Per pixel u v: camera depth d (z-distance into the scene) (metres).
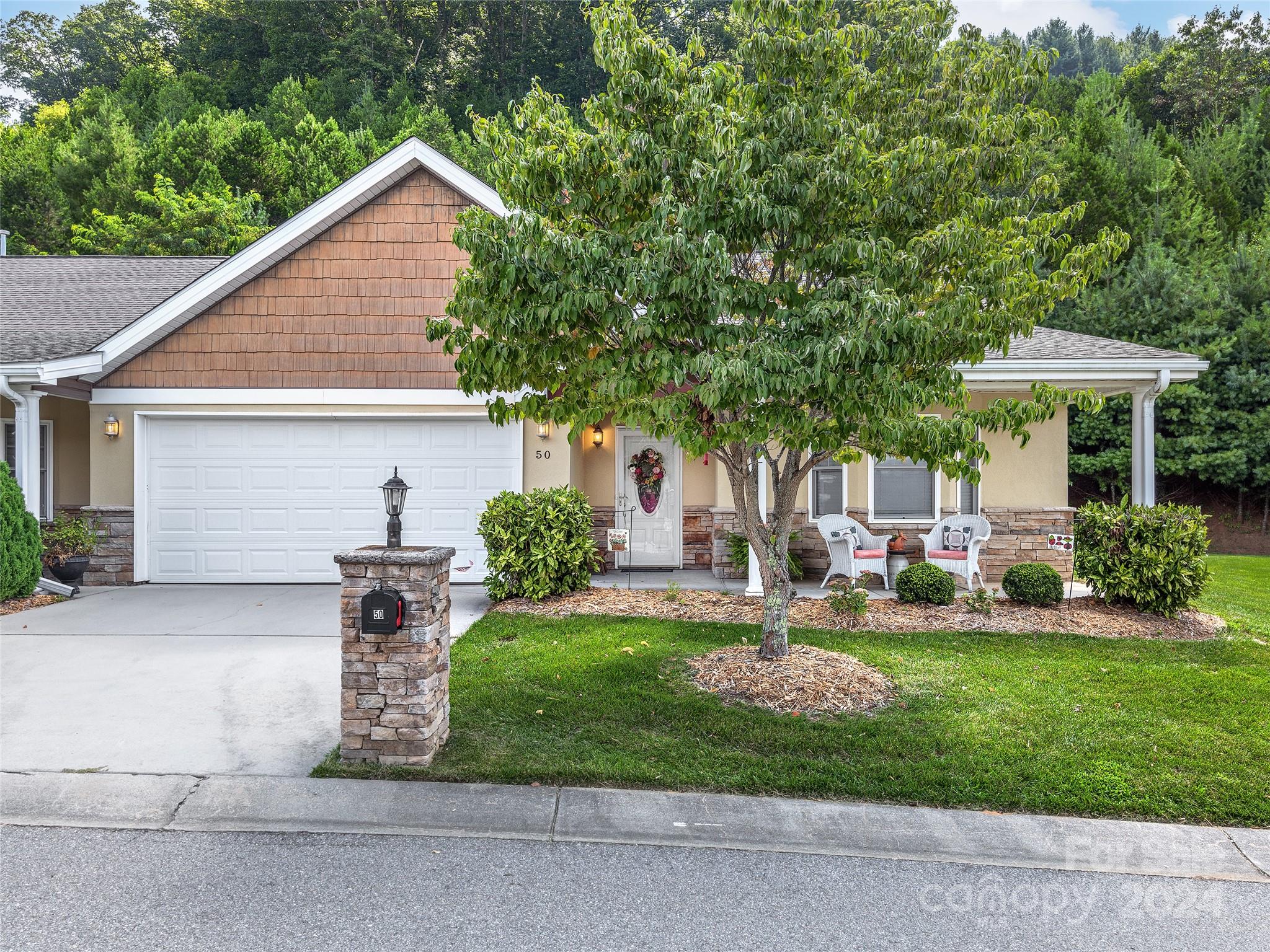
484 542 10.41
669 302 5.01
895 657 7.02
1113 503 24.69
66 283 13.56
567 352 5.39
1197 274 22.89
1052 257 6.00
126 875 3.63
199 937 3.18
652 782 4.59
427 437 11.00
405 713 4.73
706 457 12.36
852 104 5.71
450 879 3.65
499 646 7.34
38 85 51.28
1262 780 4.71
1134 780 4.68
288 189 32.41
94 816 4.18
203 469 10.93
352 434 10.98
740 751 5.01
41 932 3.19
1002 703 5.87
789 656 6.68
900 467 11.09
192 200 28.98
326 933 3.22
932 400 5.20
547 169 5.40
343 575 4.75
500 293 5.11
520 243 4.97
